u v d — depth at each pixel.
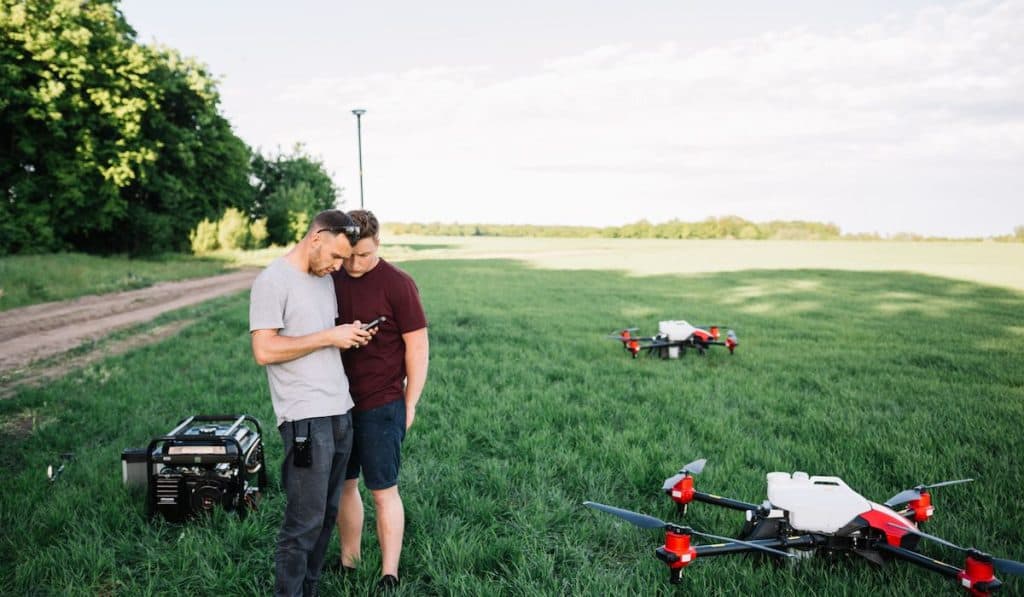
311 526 3.32
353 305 3.62
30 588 3.74
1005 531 4.46
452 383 8.89
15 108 33.41
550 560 4.04
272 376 3.37
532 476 5.48
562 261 51.84
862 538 3.81
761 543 3.82
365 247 3.51
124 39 40.88
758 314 18.42
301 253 3.38
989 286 28.80
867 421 7.27
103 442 6.45
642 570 3.95
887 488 5.28
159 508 4.53
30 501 4.79
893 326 16.17
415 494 5.07
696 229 124.38
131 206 41.59
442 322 15.83
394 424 3.68
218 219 49.44
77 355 11.86
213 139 45.66
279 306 3.26
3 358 11.55
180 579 3.84
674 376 9.75
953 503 4.96
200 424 6.81
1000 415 7.52
